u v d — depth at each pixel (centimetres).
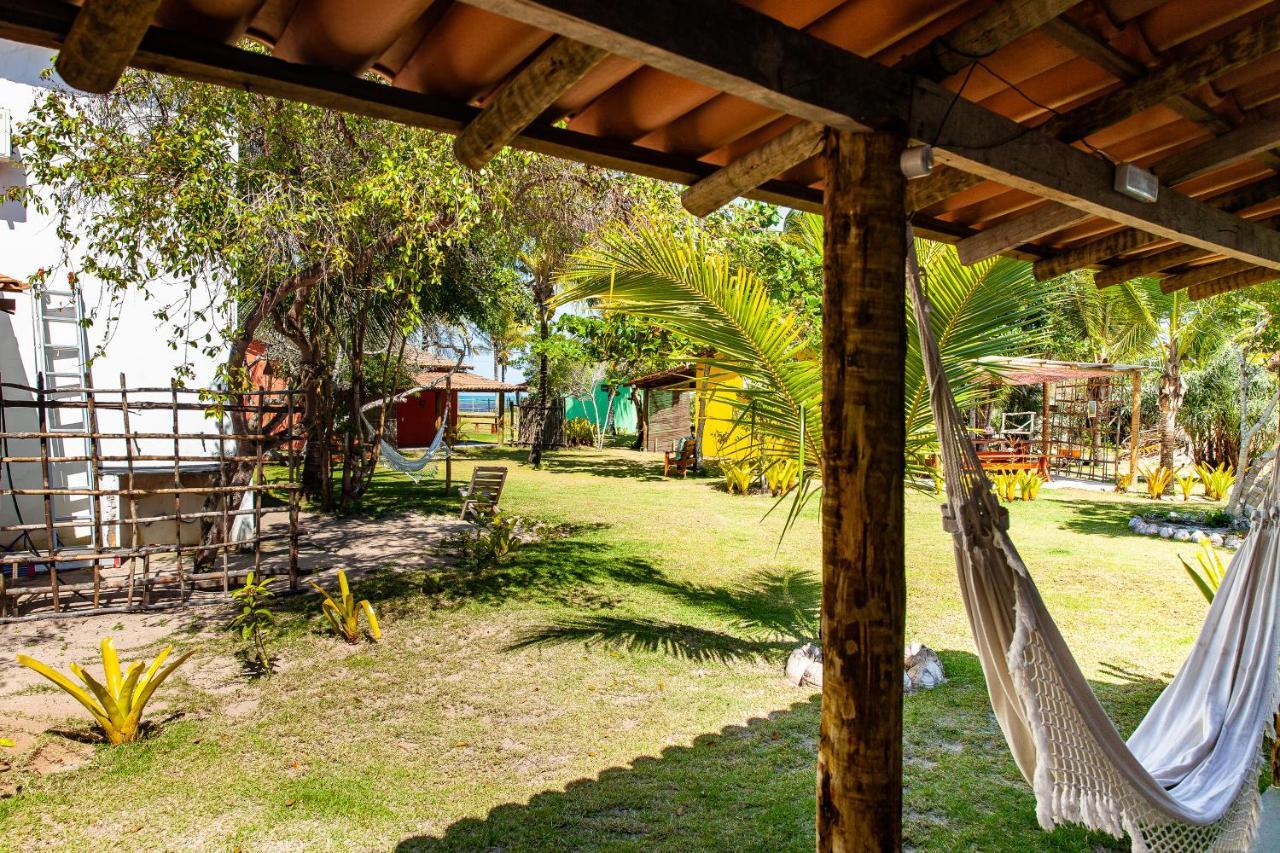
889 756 182
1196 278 399
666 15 137
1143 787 238
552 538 1041
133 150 678
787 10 170
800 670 519
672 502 1388
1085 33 185
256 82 163
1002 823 343
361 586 776
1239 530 1025
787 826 342
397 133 757
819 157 234
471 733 442
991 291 429
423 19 164
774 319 475
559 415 2720
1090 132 226
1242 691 308
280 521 1166
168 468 841
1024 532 1114
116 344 856
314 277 855
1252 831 279
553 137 206
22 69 809
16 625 645
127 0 124
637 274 467
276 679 526
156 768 401
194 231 658
